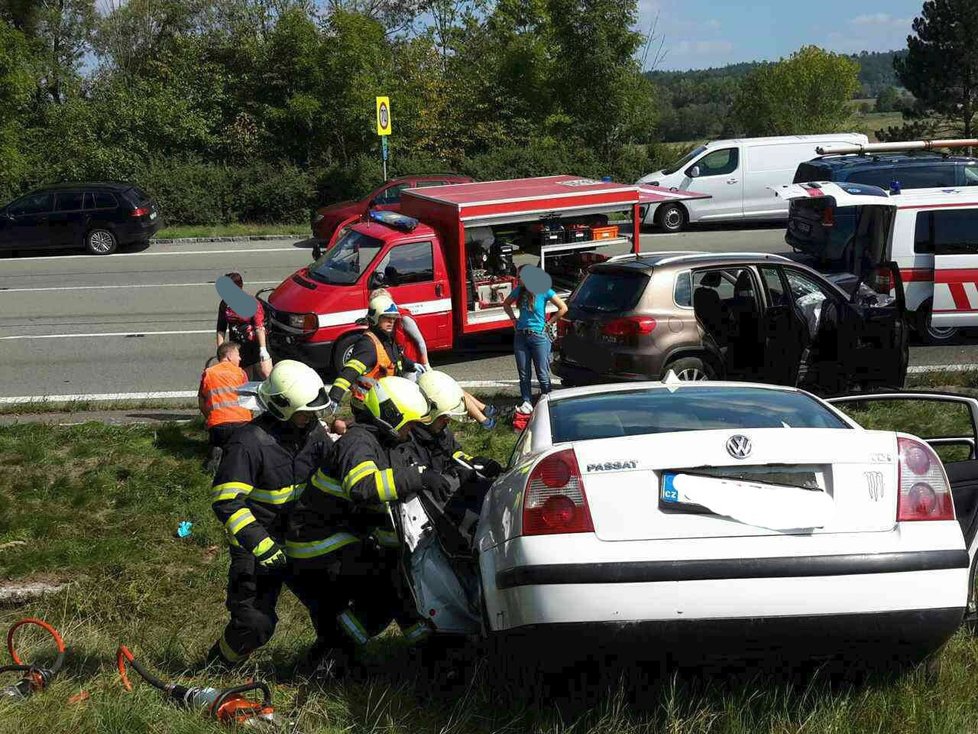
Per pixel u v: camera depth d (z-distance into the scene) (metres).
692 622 3.46
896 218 12.80
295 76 32.81
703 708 3.74
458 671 4.43
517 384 12.10
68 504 7.93
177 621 6.19
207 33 37.00
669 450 3.66
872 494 3.63
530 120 33.59
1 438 9.35
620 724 3.69
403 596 4.48
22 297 18.86
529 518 3.65
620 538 3.55
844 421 4.48
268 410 4.28
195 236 25.89
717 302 9.95
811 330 9.86
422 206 13.23
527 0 34.84
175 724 3.79
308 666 4.63
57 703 4.09
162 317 16.91
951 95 42.66
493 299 12.95
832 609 3.48
